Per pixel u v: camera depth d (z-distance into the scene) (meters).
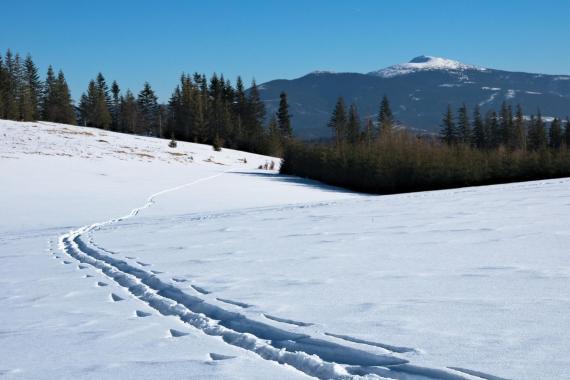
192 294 7.39
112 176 47.06
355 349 4.73
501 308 5.79
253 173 61.03
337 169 55.97
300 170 61.34
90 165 51.78
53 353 5.36
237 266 9.48
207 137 103.25
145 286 8.31
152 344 5.47
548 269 7.66
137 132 121.31
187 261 10.38
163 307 7.10
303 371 4.54
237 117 113.00
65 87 109.25
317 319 5.77
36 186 39.16
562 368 4.02
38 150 56.19
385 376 4.23
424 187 52.75
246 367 4.63
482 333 4.97
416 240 11.23
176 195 37.91
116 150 64.44
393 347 4.73
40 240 17.19
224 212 24.45
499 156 56.03
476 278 7.35
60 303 7.70
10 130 67.81
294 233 13.89
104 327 6.25
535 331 4.95
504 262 8.36
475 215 15.16
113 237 15.96
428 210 17.66
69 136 70.69
